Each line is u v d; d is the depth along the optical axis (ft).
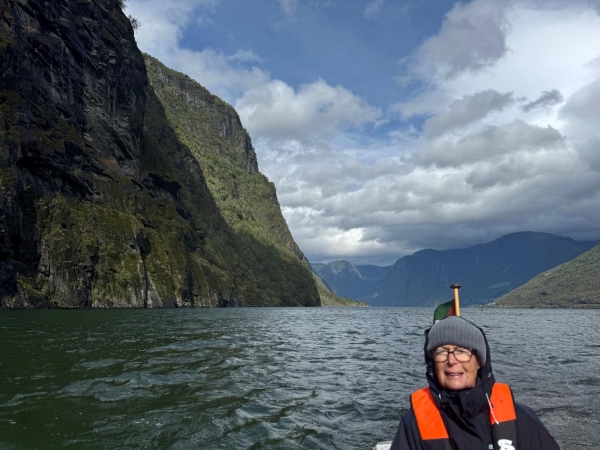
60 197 176.55
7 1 165.17
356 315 215.31
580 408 28.07
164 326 84.94
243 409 26.18
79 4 223.51
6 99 154.51
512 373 40.81
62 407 24.59
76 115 210.38
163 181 289.94
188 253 274.16
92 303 170.71
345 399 30.01
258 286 415.64
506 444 8.73
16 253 147.23
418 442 9.46
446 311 12.43
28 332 62.80
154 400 27.02
